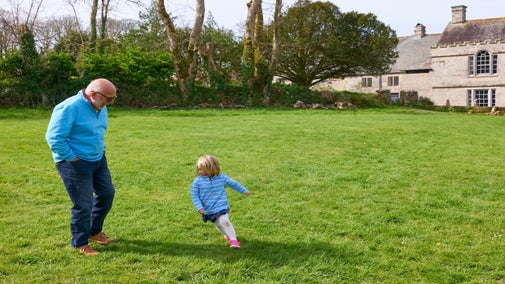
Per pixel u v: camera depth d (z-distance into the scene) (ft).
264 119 61.87
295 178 27.32
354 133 46.88
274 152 35.70
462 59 140.46
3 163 29.99
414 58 166.30
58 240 17.12
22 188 24.20
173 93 89.92
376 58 124.47
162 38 110.42
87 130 15.79
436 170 29.73
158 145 38.04
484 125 62.85
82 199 15.87
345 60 122.42
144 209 21.07
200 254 16.12
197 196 16.80
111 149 35.96
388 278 14.64
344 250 16.62
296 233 18.31
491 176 28.14
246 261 15.48
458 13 147.02
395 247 16.90
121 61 84.28
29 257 15.48
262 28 103.65
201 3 90.07
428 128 53.26
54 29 123.03
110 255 15.90
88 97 15.87
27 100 73.72
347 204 22.22
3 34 93.66
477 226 19.29
